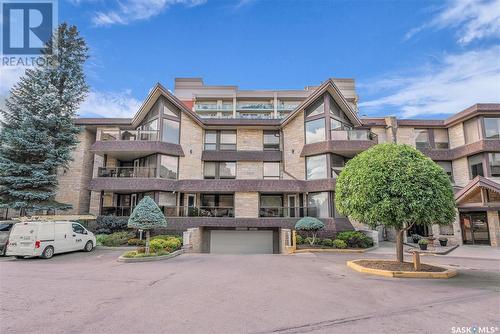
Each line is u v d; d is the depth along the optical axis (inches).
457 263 510.0
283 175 951.0
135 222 529.3
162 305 238.1
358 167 430.6
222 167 983.0
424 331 184.9
